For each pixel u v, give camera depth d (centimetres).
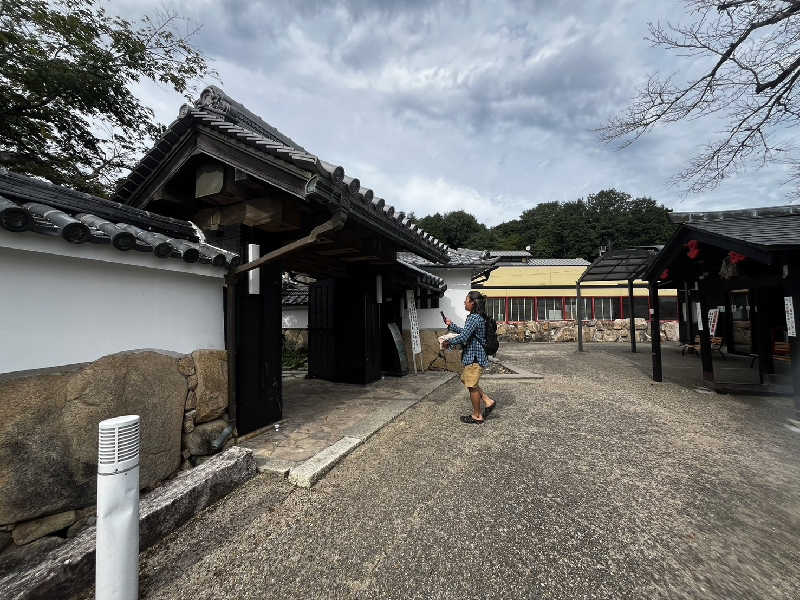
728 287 532
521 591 159
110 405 216
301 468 272
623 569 172
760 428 384
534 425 401
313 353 704
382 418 409
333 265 556
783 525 207
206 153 305
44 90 430
